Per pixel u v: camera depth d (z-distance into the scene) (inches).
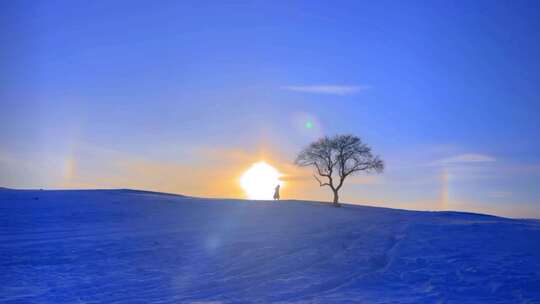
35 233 1459.2
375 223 1882.4
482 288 931.3
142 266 1080.2
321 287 927.7
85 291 862.5
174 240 1406.3
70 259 1122.7
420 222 1911.9
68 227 1589.6
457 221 2041.1
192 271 1045.2
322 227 1739.7
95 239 1378.0
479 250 1295.5
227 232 1582.2
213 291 880.3
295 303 799.7
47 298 808.9
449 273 1051.3
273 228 1696.6
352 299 834.8
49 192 2615.7
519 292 904.3
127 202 2277.3
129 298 820.0
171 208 2192.4
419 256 1218.0
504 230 1663.4
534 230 1668.3
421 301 829.8
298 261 1154.7
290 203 2753.4
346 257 1203.9
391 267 1106.7
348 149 3186.5
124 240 1373.0
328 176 3225.9
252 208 2372.0
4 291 849.5
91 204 2137.1
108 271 1024.2
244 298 833.5
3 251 1179.9
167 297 831.7
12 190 2657.5
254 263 1131.3
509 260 1174.3
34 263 1075.3
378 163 3213.6
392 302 818.2
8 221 1652.3
